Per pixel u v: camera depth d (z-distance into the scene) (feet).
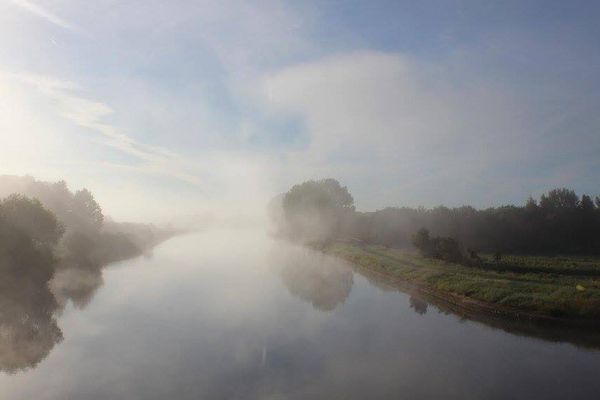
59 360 66.64
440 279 123.03
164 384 57.82
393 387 57.36
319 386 57.52
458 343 75.51
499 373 61.98
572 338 77.41
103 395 54.49
